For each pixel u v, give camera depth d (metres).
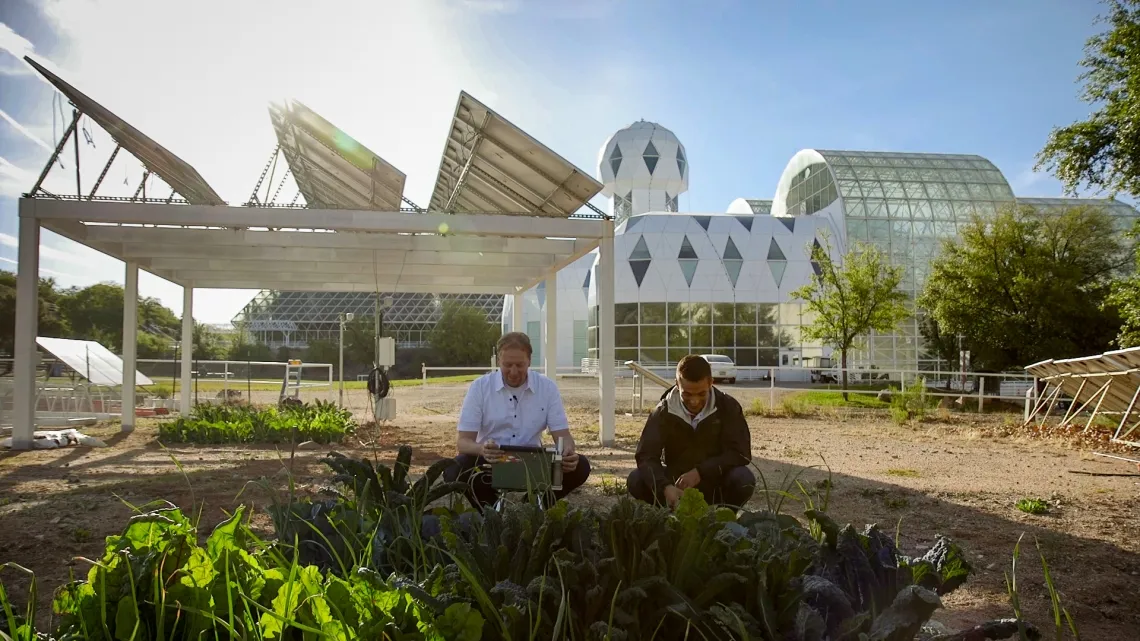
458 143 11.49
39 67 9.10
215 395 20.34
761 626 1.97
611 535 2.15
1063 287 23.86
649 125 64.69
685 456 4.54
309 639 1.59
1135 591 4.13
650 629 2.05
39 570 4.08
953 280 25.62
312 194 16.52
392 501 2.74
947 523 5.81
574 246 12.14
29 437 9.89
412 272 14.13
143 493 6.37
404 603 1.75
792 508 5.99
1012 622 1.98
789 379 42.53
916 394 17.30
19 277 9.79
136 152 10.59
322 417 11.27
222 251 12.41
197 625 1.68
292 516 2.54
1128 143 13.90
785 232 44.41
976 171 47.22
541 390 4.70
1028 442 12.00
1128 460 9.48
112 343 50.12
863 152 48.53
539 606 1.76
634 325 42.62
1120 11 14.06
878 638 1.81
